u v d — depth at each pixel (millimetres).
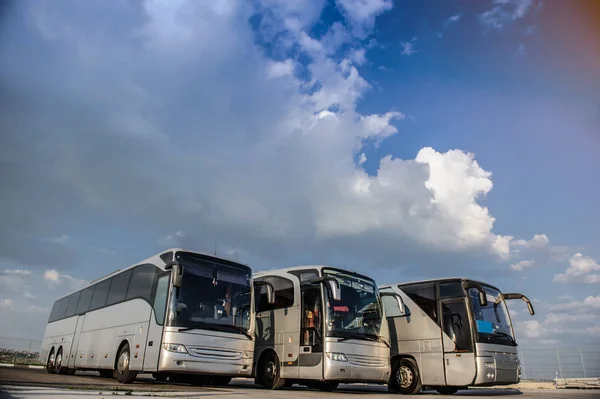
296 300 14555
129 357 13266
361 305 14414
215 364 12195
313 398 10180
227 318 12953
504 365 14062
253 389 13531
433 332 14742
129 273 15422
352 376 13148
